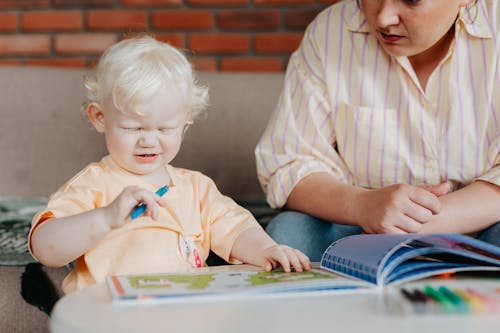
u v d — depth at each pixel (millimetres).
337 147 1425
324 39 1380
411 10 1134
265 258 1026
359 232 1297
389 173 1345
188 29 2902
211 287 835
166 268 1083
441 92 1297
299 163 1342
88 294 828
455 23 1260
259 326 691
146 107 1074
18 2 2914
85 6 2912
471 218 1165
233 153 2008
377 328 684
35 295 1195
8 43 2920
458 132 1294
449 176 1317
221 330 677
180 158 1978
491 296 796
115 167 1143
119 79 1073
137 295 783
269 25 2891
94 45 2916
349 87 1354
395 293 827
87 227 967
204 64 2908
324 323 701
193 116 1244
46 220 1028
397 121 1325
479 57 1284
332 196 1233
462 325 691
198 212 1179
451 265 910
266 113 2059
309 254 1215
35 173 1945
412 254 899
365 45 1340
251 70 2904
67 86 2012
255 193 2002
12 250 1358
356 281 867
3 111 1970
